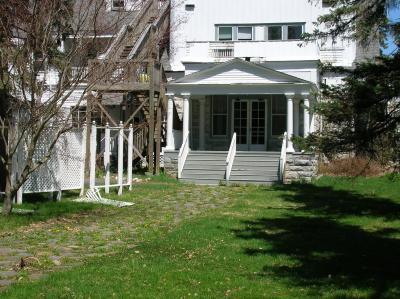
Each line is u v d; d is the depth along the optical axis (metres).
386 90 10.24
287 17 27.95
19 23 11.88
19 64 11.45
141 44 22.41
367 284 6.91
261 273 7.41
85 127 16.11
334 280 7.08
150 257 8.20
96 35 12.79
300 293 6.41
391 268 7.93
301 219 12.60
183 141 23.44
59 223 11.48
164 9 26.86
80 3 12.94
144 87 22.55
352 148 11.12
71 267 7.56
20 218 11.54
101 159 23.94
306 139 11.48
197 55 26.52
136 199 16.09
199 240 9.67
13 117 12.42
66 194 16.50
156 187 19.20
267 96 25.97
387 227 11.69
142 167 24.64
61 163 14.98
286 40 25.75
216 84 23.33
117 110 26.33
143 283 6.62
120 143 17.03
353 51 26.34
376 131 10.72
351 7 12.17
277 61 25.58
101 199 15.26
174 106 25.89
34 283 6.51
